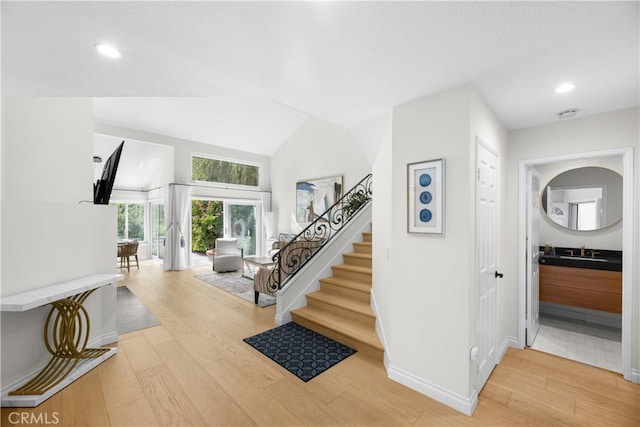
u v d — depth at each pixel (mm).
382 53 1550
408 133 2188
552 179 3773
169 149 6883
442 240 1971
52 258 2379
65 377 2131
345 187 6305
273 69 1739
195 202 8406
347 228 4230
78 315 2406
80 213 2639
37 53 1566
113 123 5875
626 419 1800
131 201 8180
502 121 2617
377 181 3023
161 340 2906
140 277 5914
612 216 3398
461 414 1839
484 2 1144
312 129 7078
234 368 2373
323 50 1521
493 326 2430
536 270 3156
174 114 6000
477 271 1983
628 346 2244
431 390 1999
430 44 1463
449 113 1960
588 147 2461
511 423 1761
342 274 3828
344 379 2225
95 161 5820
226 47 1501
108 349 2594
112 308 2877
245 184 8109
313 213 6973
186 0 1124
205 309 3895
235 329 3195
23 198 2773
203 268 6977
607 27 1313
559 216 3730
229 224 7797
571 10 1200
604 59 1600
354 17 1242
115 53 1571
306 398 1990
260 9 1188
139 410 1858
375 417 1808
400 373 2178
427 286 2043
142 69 1753
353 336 2711
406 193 2182
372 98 2141
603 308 3180
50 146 2957
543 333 3213
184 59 1628
